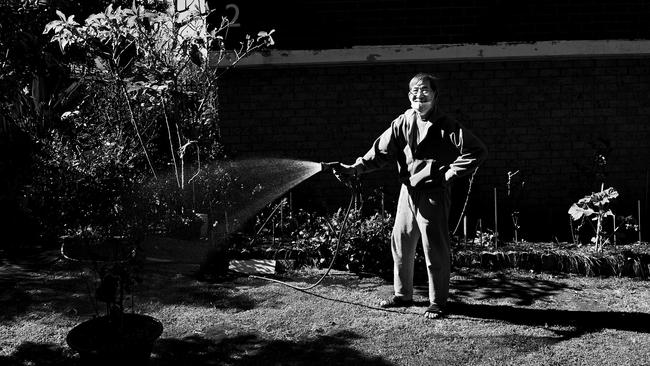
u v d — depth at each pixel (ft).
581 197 27.07
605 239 22.33
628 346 15.16
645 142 26.96
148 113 25.70
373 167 17.53
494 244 22.36
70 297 18.40
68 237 21.72
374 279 20.43
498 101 26.91
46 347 15.11
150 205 22.70
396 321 16.83
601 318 17.01
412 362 14.37
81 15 26.53
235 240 22.50
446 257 16.89
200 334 15.98
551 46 25.93
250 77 26.96
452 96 26.94
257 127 27.25
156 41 22.29
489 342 15.40
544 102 26.86
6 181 26.12
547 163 27.09
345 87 26.99
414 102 16.12
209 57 25.48
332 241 21.31
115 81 23.61
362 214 26.20
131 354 12.84
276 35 26.27
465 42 26.18
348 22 26.16
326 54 26.20
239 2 26.11
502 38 26.11
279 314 17.31
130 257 15.12
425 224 16.69
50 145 26.40
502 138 27.07
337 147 27.30
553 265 21.03
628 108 26.84
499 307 17.87
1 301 18.12
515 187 26.02
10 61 22.94
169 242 21.68
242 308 17.80
